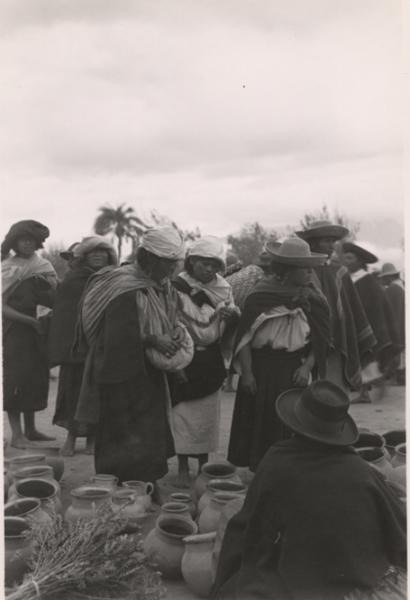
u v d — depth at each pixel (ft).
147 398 14.67
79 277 17.07
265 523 10.11
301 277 15.33
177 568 11.71
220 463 14.73
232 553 10.43
